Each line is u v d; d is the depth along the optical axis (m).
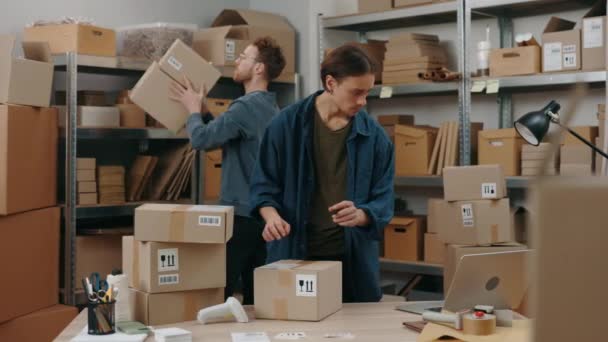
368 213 2.23
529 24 4.12
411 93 4.41
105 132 3.89
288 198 2.33
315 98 2.33
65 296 3.76
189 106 3.25
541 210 0.39
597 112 3.75
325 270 2.02
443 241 3.40
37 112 3.54
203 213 1.94
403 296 4.18
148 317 1.94
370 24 4.57
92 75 4.36
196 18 4.86
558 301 0.39
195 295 2.02
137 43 4.08
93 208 3.87
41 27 3.83
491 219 3.29
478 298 1.92
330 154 2.31
